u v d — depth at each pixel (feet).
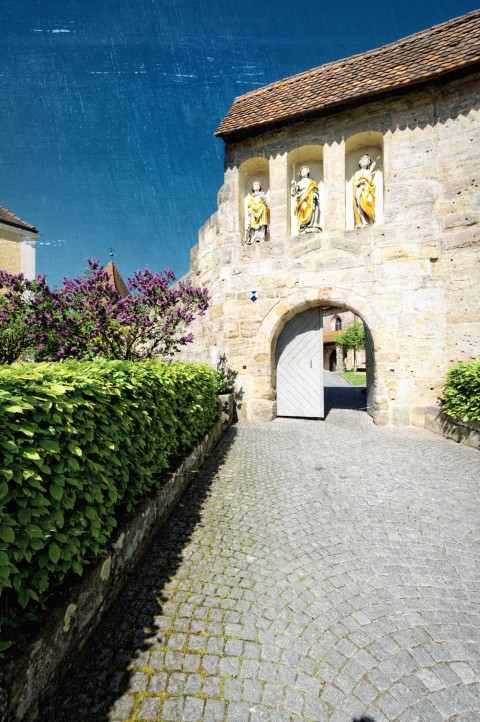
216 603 7.21
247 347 27.20
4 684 4.13
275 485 13.51
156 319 22.84
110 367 9.43
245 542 9.51
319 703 5.14
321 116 25.13
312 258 25.44
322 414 26.68
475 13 24.09
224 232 28.02
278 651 6.06
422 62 23.18
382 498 12.21
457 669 5.70
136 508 8.93
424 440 19.77
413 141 23.13
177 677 5.52
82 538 6.43
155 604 7.14
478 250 21.67
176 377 13.23
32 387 6.01
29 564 5.31
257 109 27.81
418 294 23.00
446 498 12.11
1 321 20.31
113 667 5.66
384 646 6.15
